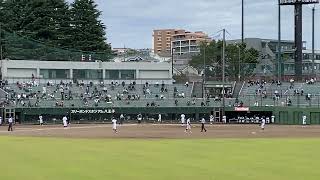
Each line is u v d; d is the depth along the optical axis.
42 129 85.00
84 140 58.69
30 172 29.47
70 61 130.50
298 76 129.38
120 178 27.11
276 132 77.25
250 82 125.94
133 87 123.62
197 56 174.62
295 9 137.50
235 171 30.08
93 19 161.38
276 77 133.25
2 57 141.12
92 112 109.31
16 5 155.00
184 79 146.00
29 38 150.62
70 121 108.25
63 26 159.12
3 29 147.50
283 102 112.62
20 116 105.31
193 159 36.84
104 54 156.25
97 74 129.50
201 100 114.50
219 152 42.72
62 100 110.44
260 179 26.92
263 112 111.38
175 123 106.00
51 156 39.09
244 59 156.88
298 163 34.28
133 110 111.06
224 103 112.12
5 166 32.38
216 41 168.00
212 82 126.00
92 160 36.00
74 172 29.45
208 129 85.94
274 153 41.75
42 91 116.62
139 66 132.62
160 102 113.44
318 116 106.44
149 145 50.97
